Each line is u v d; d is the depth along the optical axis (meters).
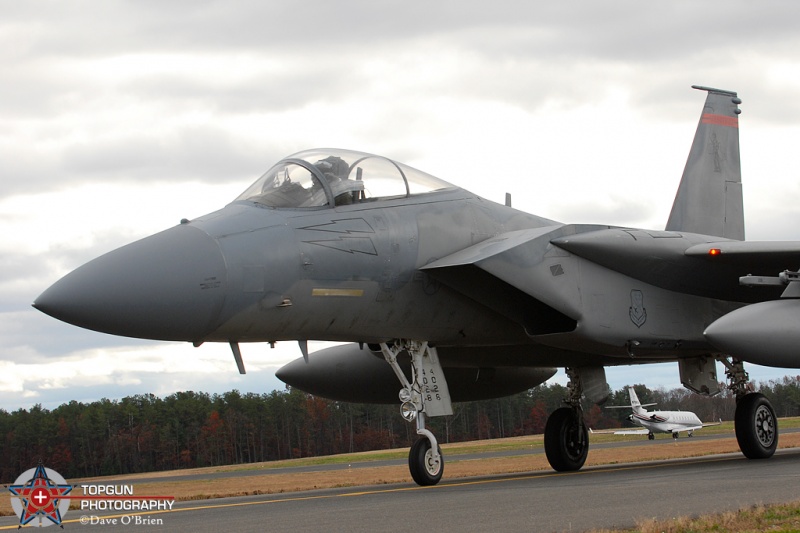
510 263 14.96
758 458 18.25
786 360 15.01
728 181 21.97
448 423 104.81
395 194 15.52
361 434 99.19
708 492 10.68
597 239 16.00
